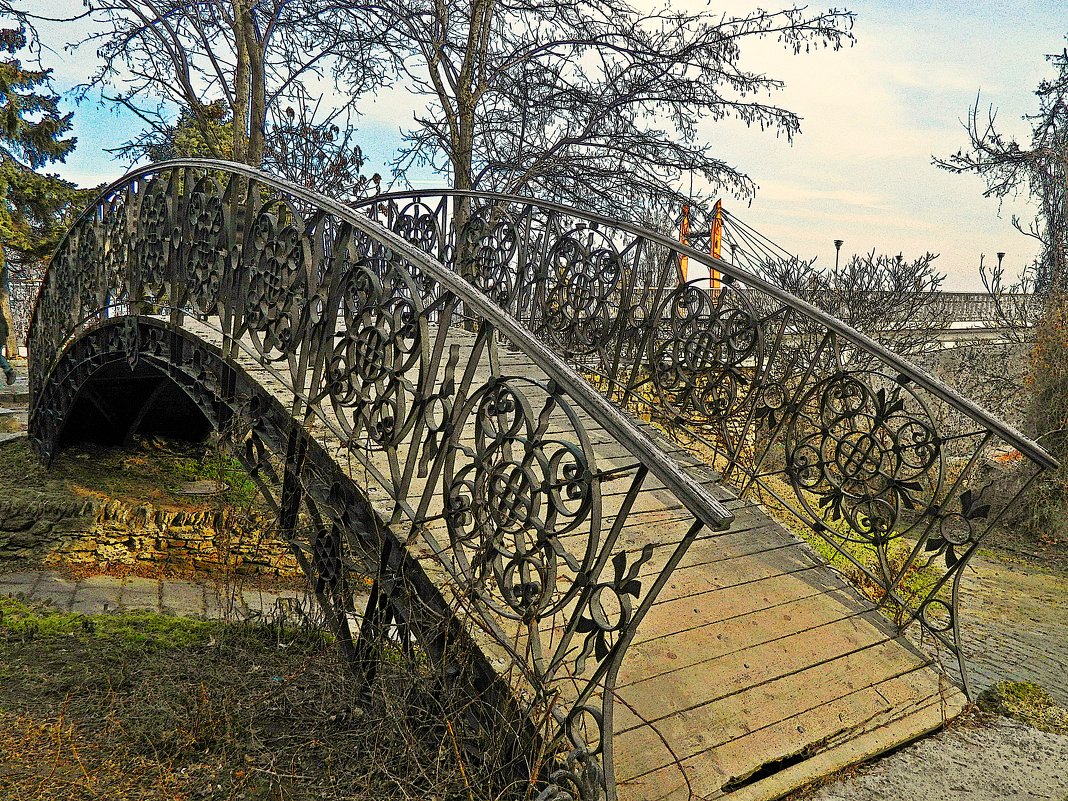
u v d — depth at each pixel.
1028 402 11.80
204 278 5.20
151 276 6.03
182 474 9.31
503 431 3.00
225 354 4.83
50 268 8.58
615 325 5.85
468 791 2.85
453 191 7.27
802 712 3.34
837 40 12.20
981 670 5.34
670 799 2.82
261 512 5.25
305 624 4.96
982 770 3.26
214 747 3.52
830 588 4.21
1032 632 6.39
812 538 6.49
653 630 3.52
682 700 3.20
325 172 12.86
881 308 12.69
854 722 3.38
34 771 3.33
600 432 5.08
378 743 3.23
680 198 13.30
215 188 5.36
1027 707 3.79
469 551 3.41
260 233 4.58
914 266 12.96
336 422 4.27
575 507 4.19
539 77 13.24
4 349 15.67
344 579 3.94
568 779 2.58
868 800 3.03
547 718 2.66
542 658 2.80
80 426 9.47
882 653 3.86
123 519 7.88
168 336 5.72
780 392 5.01
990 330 14.53
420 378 3.32
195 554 7.90
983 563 8.77
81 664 4.48
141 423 9.75
